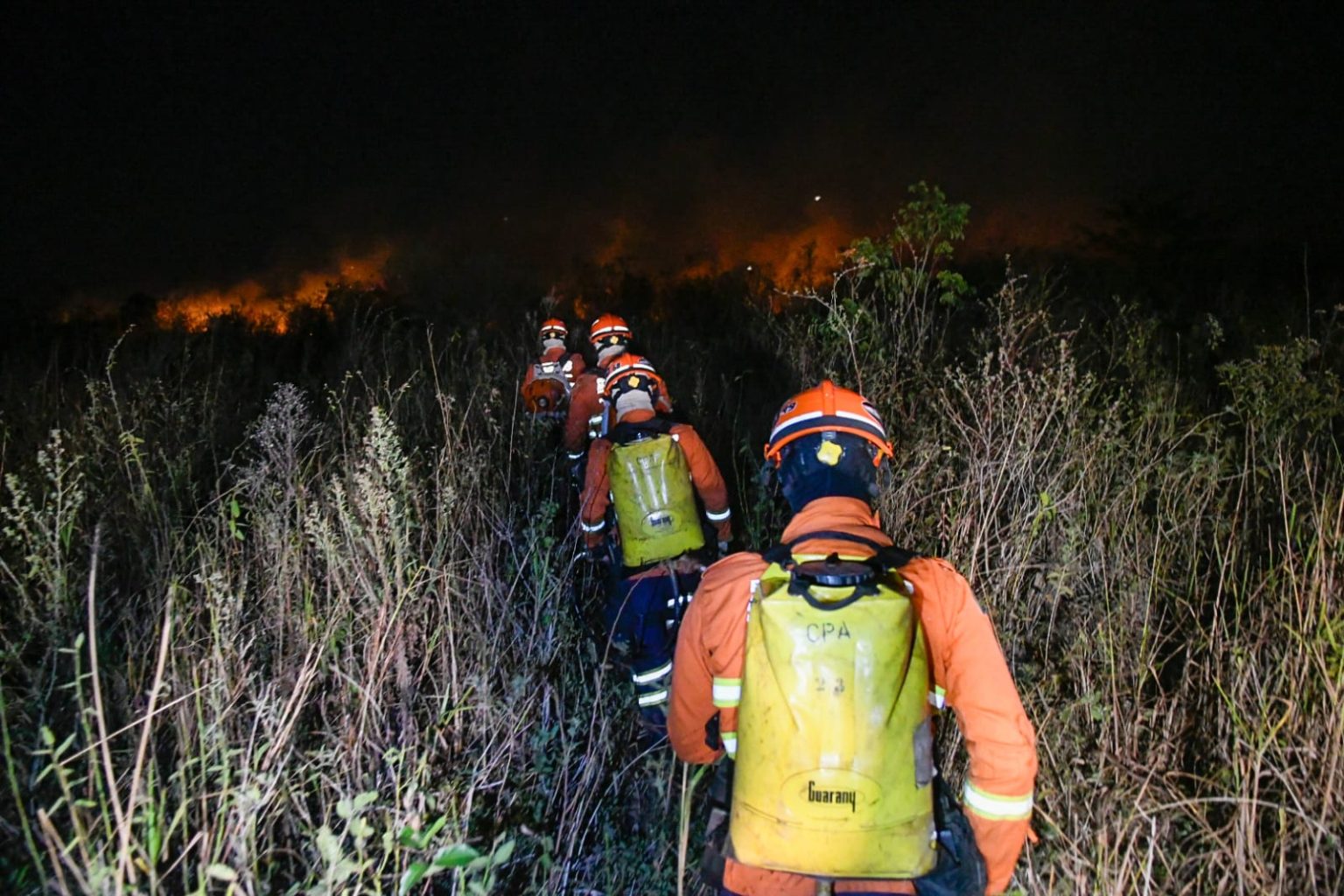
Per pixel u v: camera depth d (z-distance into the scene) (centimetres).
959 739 350
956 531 438
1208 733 354
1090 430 504
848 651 211
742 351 954
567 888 349
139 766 256
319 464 537
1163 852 310
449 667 407
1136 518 436
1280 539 427
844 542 231
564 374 686
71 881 284
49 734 266
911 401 531
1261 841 318
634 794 393
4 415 765
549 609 450
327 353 1198
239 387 939
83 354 1198
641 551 433
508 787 372
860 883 224
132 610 420
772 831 214
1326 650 343
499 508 519
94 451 591
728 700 237
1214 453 471
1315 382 496
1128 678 380
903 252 638
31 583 445
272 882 313
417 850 300
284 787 324
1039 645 392
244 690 357
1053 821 317
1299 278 1252
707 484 448
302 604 418
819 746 211
